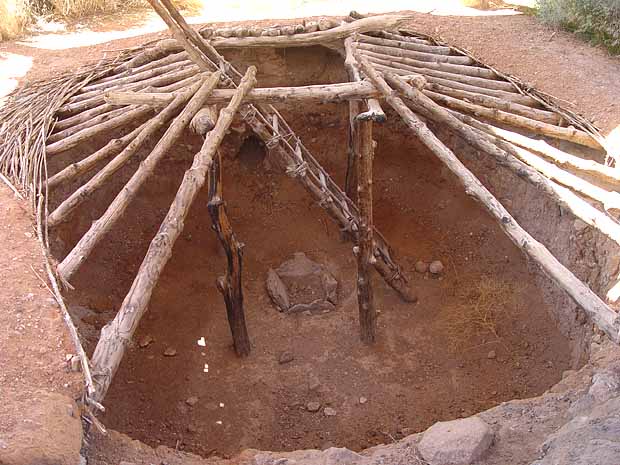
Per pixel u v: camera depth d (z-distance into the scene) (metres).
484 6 8.87
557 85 6.91
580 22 8.01
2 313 4.02
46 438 3.12
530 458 3.38
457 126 5.39
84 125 6.21
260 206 8.05
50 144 6.08
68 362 3.69
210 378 6.17
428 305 6.91
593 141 6.00
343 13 8.62
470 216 7.40
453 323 6.59
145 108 6.26
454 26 8.17
